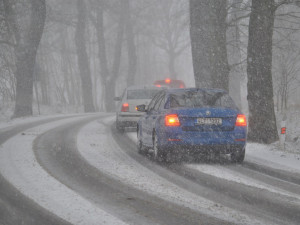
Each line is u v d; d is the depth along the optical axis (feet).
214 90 51.19
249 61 69.87
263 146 63.10
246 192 33.22
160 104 51.24
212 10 85.15
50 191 32.91
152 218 25.91
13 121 121.29
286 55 111.24
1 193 32.22
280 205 29.27
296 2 70.38
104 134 80.48
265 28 68.23
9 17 143.43
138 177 39.09
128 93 86.69
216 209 28.14
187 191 33.47
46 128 92.58
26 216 26.27
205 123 46.09
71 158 49.98
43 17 150.10
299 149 66.18
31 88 149.89
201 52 86.33
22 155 51.65
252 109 69.51
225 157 53.31
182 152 46.39
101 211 27.37
